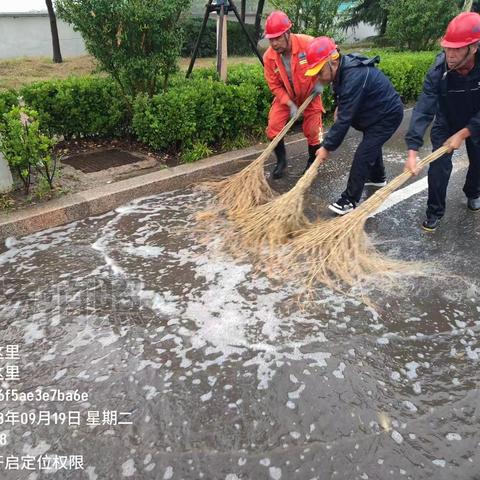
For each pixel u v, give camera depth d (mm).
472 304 3369
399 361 2863
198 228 4438
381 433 2395
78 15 5520
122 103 6270
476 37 3416
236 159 5938
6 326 3176
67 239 4262
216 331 3102
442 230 4453
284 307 3328
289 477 2184
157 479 2189
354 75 4078
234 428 2432
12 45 18422
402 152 6879
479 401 2592
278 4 8180
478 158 4402
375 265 3754
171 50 5984
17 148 4414
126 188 4973
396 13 13039
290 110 5289
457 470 2217
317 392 2635
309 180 4324
